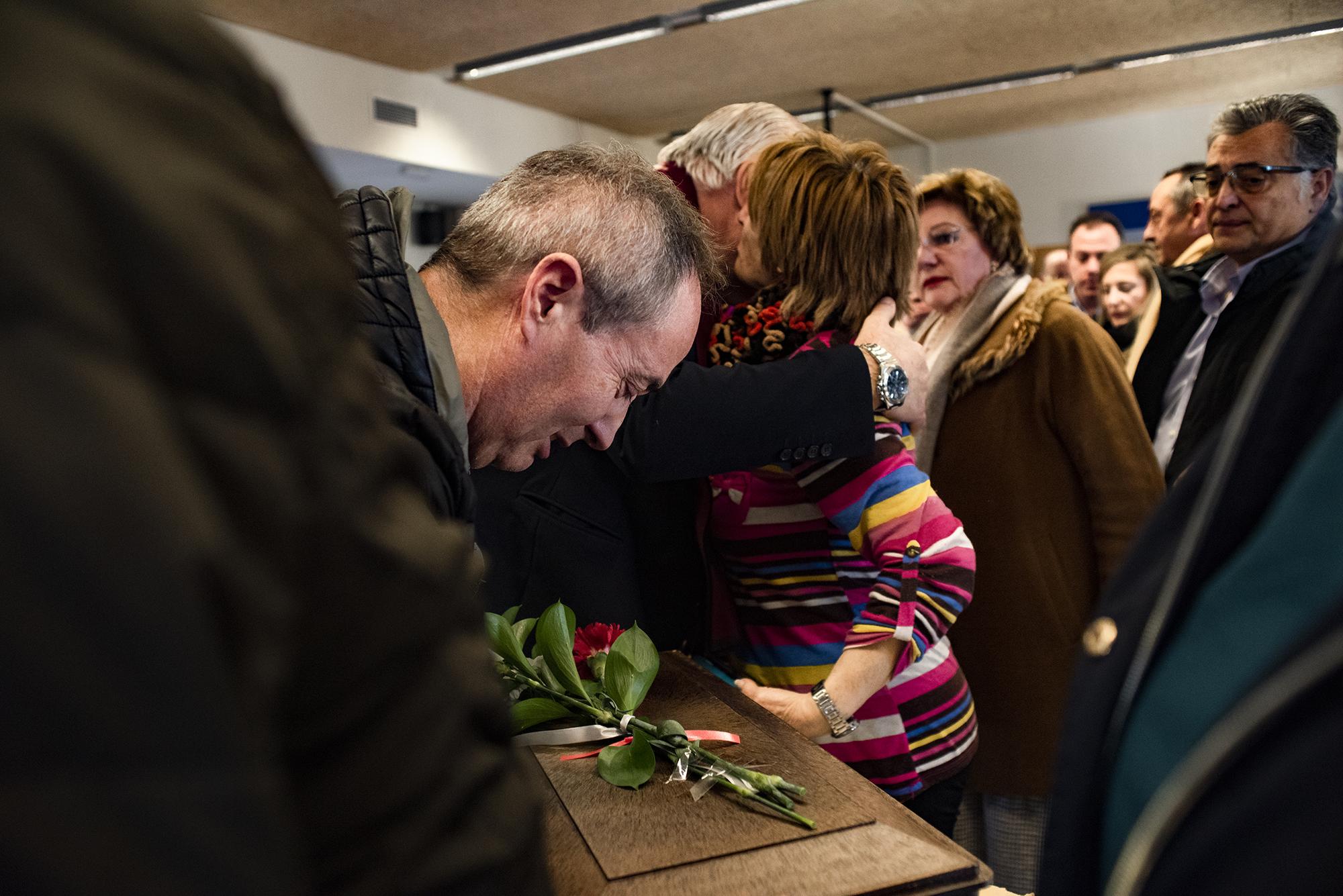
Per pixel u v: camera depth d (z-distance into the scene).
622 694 0.87
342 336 0.25
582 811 0.73
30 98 0.18
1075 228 3.60
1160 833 0.36
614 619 1.17
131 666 0.17
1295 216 1.73
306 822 0.25
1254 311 1.78
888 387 1.09
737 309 1.25
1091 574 1.67
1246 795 0.33
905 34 6.22
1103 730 0.45
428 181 7.66
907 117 8.73
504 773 0.30
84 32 0.20
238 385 0.20
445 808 0.27
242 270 0.20
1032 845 1.70
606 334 0.83
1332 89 7.81
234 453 0.20
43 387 0.17
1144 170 8.88
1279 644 0.35
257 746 0.19
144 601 0.17
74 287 0.17
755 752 0.83
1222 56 6.91
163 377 0.19
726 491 1.19
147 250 0.19
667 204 0.85
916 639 1.04
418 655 0.26
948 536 1.07
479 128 7.46
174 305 0.19
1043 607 1.67
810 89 7.59
